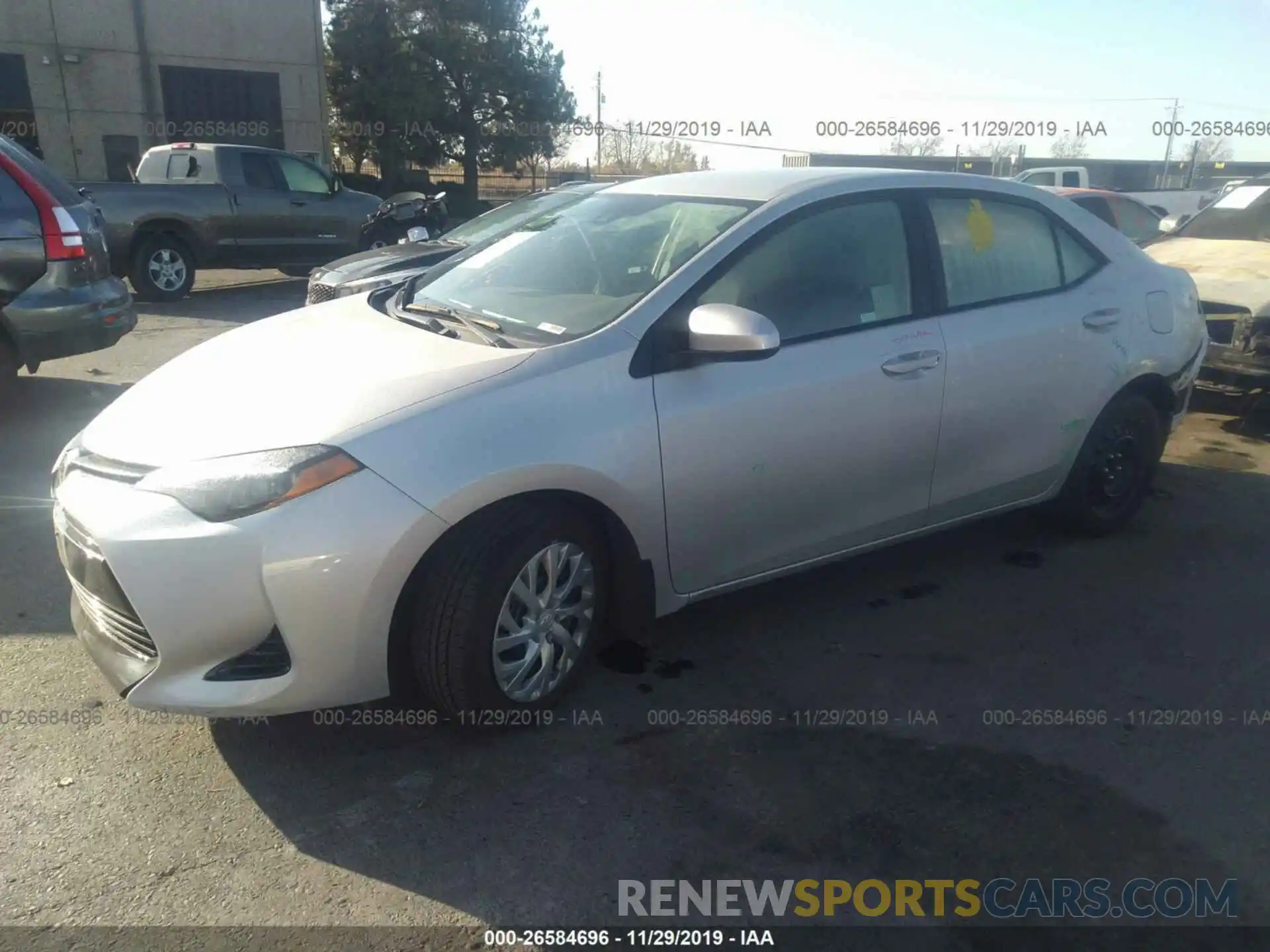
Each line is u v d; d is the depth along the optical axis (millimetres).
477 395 2920
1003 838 2730
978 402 3957
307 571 2650
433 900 2486
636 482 3123
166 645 2695
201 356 3510
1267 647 3777
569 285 3582
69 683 3385
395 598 2777
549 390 3008
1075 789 2932
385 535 2697
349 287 7270
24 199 6090
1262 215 7871
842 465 3617
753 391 3338
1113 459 4668
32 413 6590
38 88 22438
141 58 23328
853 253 3707
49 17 22203
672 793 2895
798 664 3605
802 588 4223
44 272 6164
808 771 2996
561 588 3148
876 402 3635
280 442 2740
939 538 4777
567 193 7598
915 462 3838
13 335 6117
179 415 2982
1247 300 6422
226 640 2707
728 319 3078
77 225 6324
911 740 3158
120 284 6832
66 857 2596
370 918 2428
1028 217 4309
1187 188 28891
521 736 3156
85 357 8344
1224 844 2725
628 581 3297
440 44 27562
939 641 3793
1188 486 5574
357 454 2721
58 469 3139
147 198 11695
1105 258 4535
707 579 3459
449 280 4035
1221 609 4078
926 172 4082
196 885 2516
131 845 2648
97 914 2410
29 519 4766
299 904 2463
